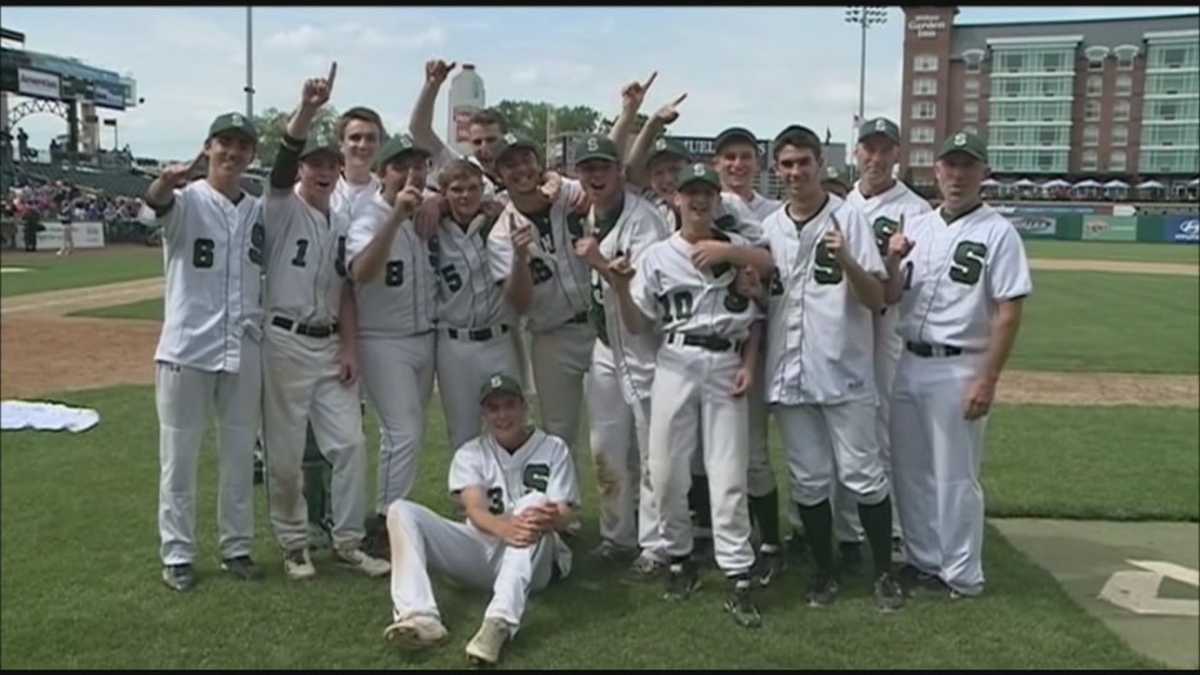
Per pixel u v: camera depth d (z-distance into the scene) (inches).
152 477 246.5
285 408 181.8
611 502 193.3
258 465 246.2
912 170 2748.5
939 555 184.2
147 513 219.1
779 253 174.2
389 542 177.6
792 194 173.5
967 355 175.8
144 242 1344.7
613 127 200.8
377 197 185.3
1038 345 519.8
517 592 156.5
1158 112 2891.2
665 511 176.1
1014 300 171.3
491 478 174.4
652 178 196.2
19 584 179.5
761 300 173.2
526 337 207.3
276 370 180.7
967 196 176.6
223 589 177.9
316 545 201.9
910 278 179.6
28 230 1200.8
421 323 187.8
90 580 181.5
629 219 183.0
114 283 800.9
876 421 178.1
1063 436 307.0
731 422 170.7
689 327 170.6
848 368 171.3
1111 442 299.6
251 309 177.9
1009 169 3014.3
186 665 150.1
